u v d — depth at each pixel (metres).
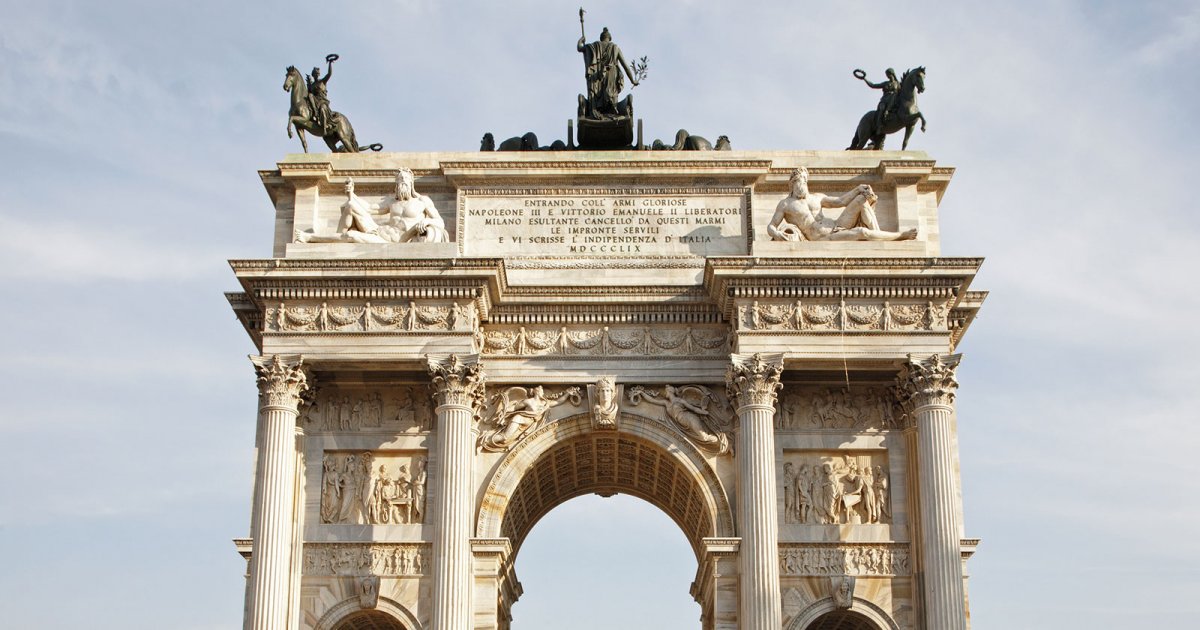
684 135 67.56
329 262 60.16
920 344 60.25
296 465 60.94
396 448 61.56
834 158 65.31
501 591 62.62
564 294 62.34
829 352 60.03
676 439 61.66
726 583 59.25
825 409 62.22
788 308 60.53
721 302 61.59
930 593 57.88
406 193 63.31
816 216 63.00
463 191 65.06
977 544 59.81
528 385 62.34
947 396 59.84
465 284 60.31
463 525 58.81
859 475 61.34
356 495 61.06
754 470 58.88
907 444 61.41
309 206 64.38
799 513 60.84
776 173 65.06
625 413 62.03
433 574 58.31
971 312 64.19
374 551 60.19
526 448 61.62
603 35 69.62
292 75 66.31
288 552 58.69
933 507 58.56
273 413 59.47
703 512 62.69
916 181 64.69
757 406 59.47
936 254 64.44
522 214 64.81
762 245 61.94
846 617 61.50
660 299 62.41
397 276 60.06
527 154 65.12
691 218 64.69
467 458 59.59
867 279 60.47
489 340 62.62
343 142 67.50
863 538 60.38
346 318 60.47
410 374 61.69
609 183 65.12
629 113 67.94
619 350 62.53
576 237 64.44
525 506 66.38
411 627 59.22
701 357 62.34
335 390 62.44
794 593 59.69
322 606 59.59
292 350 60.06
